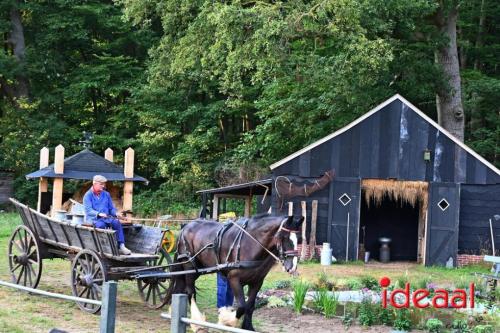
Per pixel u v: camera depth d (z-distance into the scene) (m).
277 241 10.43
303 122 31.67
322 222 24.47
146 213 36.31
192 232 12.13
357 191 24.41
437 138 24.39
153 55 29.34
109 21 39.47
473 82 32.66
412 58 28.70
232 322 10.90
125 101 42.06
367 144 24.56
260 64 23.69
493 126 36.75
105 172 17.44
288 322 12.46
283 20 23.56
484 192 24.27
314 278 18.69
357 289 16.45
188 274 12.05
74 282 12.92
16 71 39.38
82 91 39.09
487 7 36.59
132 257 12.35
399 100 24.56
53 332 7.77
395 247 28.36
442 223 24.11
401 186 24.47
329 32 24.55
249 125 41.12
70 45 42.03
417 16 27.03
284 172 24.50
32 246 14.54
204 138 36.97
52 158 39.12
